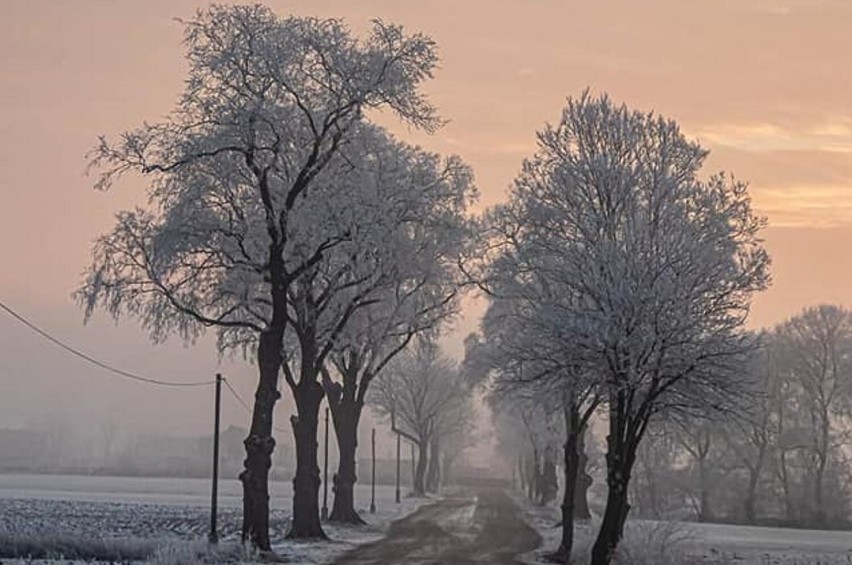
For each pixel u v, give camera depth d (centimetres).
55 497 8900
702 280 3394
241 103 3847
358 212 4066
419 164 4784
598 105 3888
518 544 4812
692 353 3322
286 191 4053
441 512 7931
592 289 3447
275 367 3891
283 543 4388
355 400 6025
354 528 5638
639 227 3622
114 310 4244
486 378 5350
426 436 10988
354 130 4112
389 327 5181
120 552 3491
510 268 3944
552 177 3847
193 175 4047
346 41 3966
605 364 3388
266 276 4012
